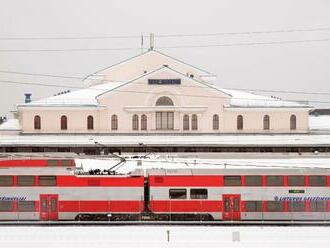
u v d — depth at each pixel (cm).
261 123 14588
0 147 13975
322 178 9500
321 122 15262
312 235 8125
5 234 8156
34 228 8594
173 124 14475
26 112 14538
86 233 8212
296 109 14588
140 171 9569
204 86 14425
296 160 12450
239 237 7812
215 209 9412
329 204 9488
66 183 9419
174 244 7612
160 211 9438
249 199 9419
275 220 9438
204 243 7675
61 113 14538
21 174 9419
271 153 13750
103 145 13888
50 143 13962
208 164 10756
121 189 9462
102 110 14462
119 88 14425
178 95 14412
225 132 14475
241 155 13162
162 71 14400
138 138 14062
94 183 9450
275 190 9444
